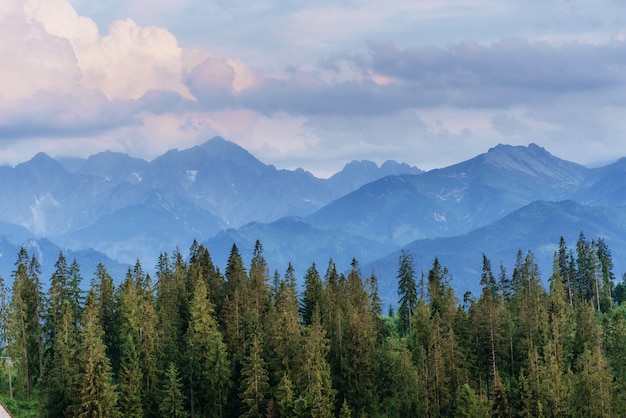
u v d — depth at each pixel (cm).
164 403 16675
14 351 18025
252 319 18788
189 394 17625
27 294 18600
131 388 16688
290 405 16538
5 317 18025
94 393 15788
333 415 16800
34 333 18538
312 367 16738
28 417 17350
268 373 17512
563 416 16862
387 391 18600
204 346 17900
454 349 18488
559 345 19100
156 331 17850
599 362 17562
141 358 17288
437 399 17612
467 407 16638
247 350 18238
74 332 17712
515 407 17138
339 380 18025
